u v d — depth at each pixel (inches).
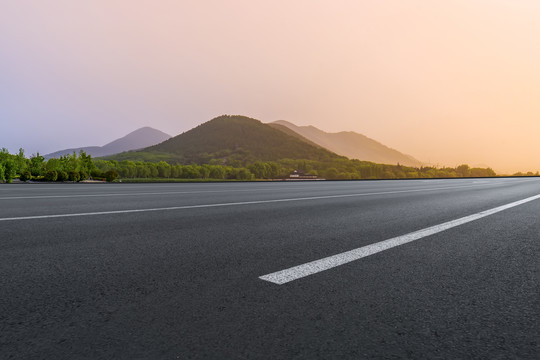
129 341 62.6
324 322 71.6
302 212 261.3
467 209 293.1
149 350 59.6
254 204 316.5
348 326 69.9
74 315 73.4
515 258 129.0
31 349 59.4
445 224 210.4
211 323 70.4
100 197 378.9
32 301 80.9
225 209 274.8
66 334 64.9
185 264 115.3
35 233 167.0
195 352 59.1
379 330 68.4
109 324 69.3
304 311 77.1
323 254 132.0
